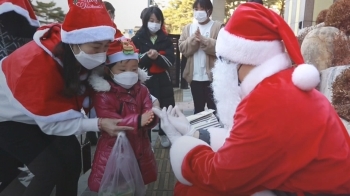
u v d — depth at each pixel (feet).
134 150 6.38
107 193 5.85
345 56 10.77
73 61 5.32
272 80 4.04
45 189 5.49
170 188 8.50
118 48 6.09
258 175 4.01
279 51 4.19
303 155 3.83
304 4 17.29
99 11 5.18
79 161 6.25
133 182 5.99
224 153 4.07
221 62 4.57
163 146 11.42
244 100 4.11
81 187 8.07
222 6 27.71
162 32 11.08
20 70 5.01
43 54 5.12
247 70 4.31
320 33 11.14
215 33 11.86
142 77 6.81
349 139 4.41
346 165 3.94
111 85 6.20
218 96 4.66
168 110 5.82
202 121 5.96
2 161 5.90
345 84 8.50
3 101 5.26
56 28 5.51
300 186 3.96
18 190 5.91
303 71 3.81
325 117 3.94
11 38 5.78
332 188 3.91
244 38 4.08
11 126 5.46
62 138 5.90
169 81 11.22
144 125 5.86
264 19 4.06
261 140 3.80
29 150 5.52
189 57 12.01
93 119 5.81
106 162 6.20
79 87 5.51
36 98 5.06
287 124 3.76
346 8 11.20
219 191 4.44
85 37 5.02
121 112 6.23
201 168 4.49
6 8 5.45
